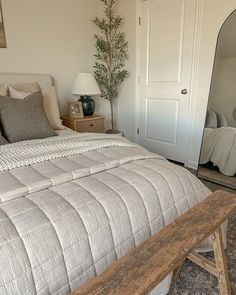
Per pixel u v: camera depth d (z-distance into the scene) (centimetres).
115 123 371
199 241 80
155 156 150
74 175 114
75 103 293
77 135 186
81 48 313
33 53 275
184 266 136
